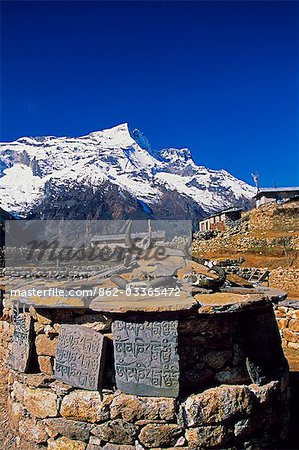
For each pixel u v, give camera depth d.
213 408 5.05
